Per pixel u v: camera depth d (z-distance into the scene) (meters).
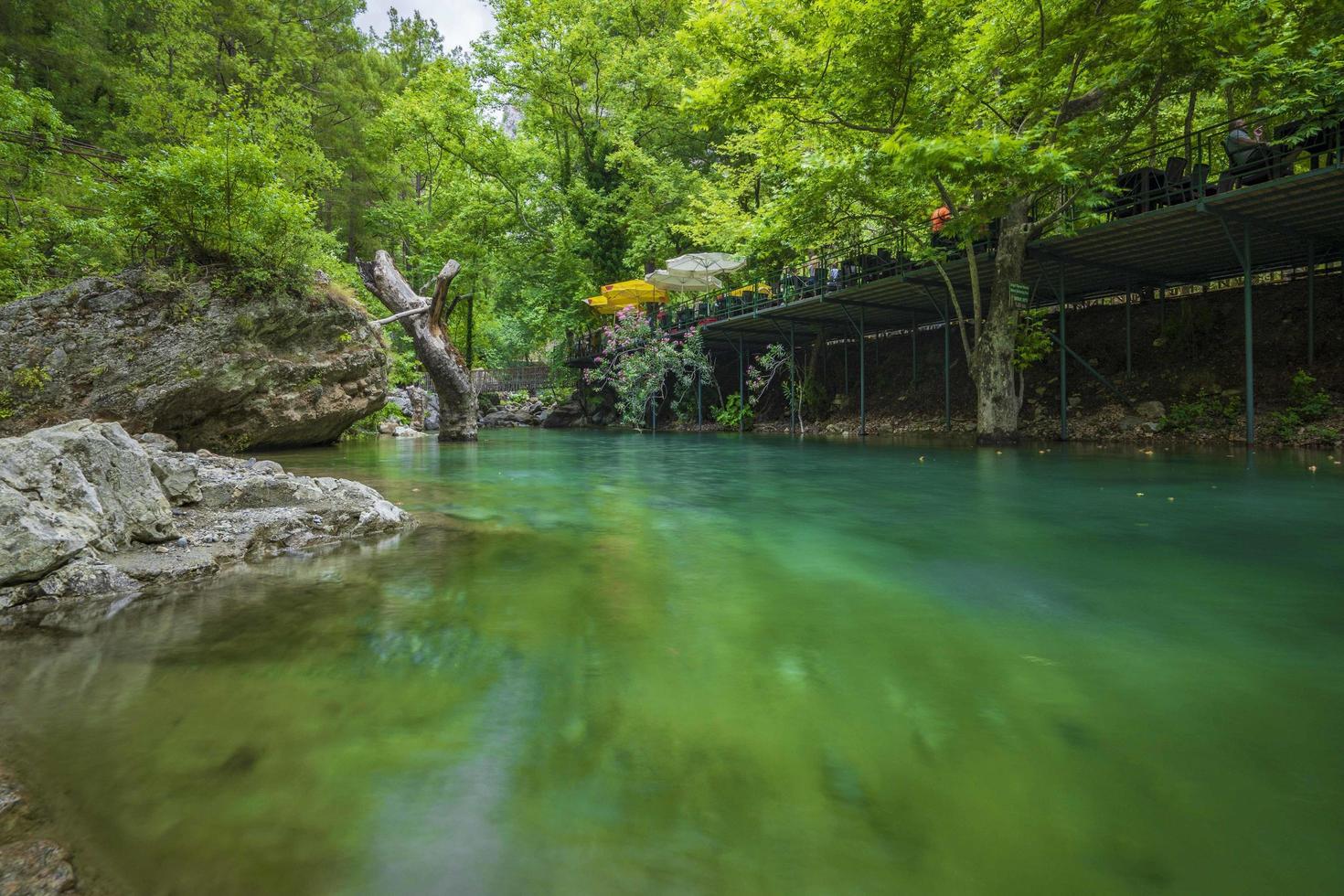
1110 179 10.54
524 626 2.38
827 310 16.58
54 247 12.96
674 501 5.77
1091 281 13.82
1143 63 9.07
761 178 19.00
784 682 1.87
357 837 1.17
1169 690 1.80
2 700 1.75
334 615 2.52
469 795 1.31
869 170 10.88
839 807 1.26
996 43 10.40
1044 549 3.68
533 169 26.30
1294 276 12.57
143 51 20.62
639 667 2.00
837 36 10.66
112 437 3.61
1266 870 1.07
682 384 23.98
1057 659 2.04
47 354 8.89
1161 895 1.01
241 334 10.27
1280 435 10.12
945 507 5.30
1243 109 12.05
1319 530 4.10
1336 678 1.87
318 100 27.16
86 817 1.24
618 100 24.97
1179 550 3.61
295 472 8.32
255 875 1.08
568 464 9.59
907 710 1.68
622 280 26.73
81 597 2.75
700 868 1.08
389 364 13.33
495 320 36.56
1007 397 12.05
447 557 3.58
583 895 1.02
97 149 16.02
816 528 4.42
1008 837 1.17
